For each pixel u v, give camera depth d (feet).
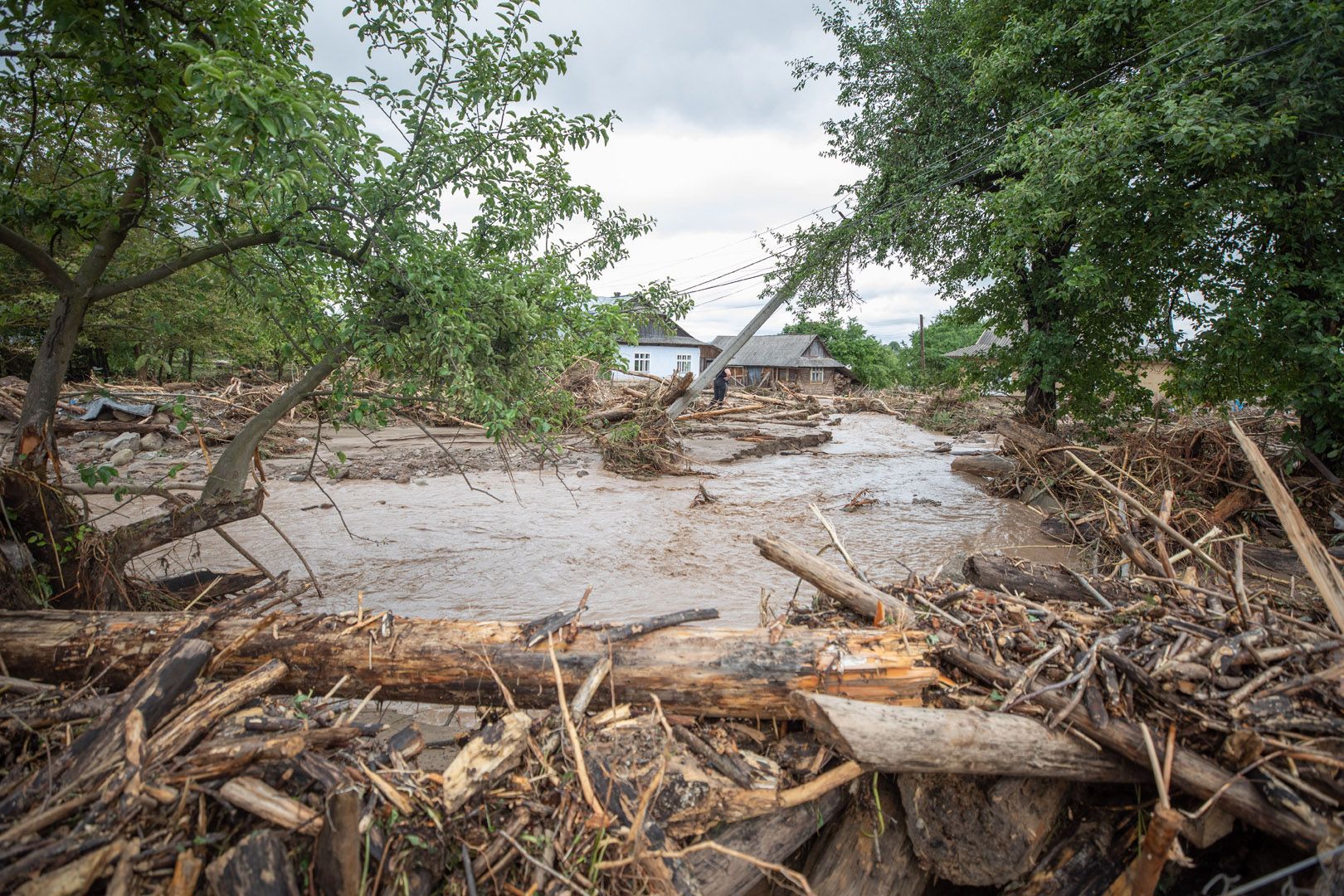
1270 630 10.03
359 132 13.99
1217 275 32.01
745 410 73.31
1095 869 8.47
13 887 6.51
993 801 8.56
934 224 49.75
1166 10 35.70
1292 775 7.84
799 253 53.21
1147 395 40.98
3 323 20.66
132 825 7.24
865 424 89.04
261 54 13.62
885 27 54.60
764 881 8.90
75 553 14.69
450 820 7.80
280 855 6.87
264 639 10.54
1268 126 26.55
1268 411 33.88
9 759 8.43
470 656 10.23
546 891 7.52
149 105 14.32
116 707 8.50
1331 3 26.04
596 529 30.94
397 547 27.25
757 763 9.11
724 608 20.92
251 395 58.59
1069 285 33.73
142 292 51.60
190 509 16.05
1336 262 28.55
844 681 9.50
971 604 11.51
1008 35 42.45
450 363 15.44
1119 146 30.22
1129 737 8.52
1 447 16.96
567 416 20.52
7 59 14.43
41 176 17.11
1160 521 14.61
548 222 19.25
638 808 8.20
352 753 8.33
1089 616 11.21
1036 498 36.91
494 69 17.11
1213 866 8.46
